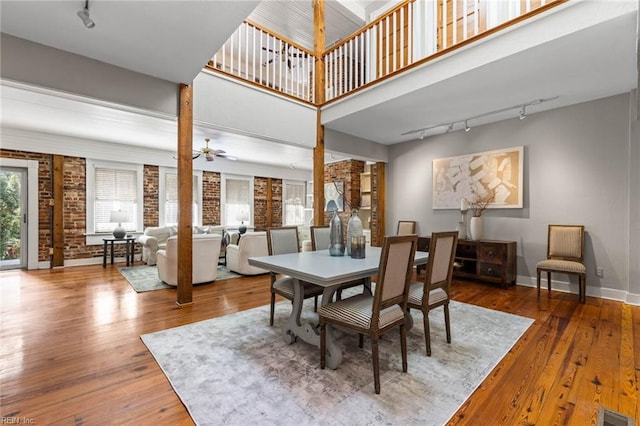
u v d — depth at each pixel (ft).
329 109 15.71
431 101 12.81
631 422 5.06
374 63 14.38
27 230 18.08
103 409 5.38
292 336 8.11
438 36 12.90
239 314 10.46
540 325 9.42
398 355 7.49
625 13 7.19
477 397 5.75
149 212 22.57
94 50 9.01
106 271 17.66
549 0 8.87
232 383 6.19
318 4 16.35
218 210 26.91
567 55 9.04
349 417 5.15
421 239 17.61
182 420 5.11
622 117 11.96
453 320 9.90
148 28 8.00
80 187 19.70
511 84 11.10
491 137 15.81
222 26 7.95
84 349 7.72
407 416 5.19
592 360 7.16
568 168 13.32
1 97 12.15
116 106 10.28
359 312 6.34
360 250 9.19
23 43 8.39
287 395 5.78
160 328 9.13
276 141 14.84
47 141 18.29
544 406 5.49
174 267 13.84
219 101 12.51
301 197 33.47
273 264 8.16
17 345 7.94
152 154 22.52
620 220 12.05
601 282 12.50
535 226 14.29
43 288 13.82
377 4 19.47
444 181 17.70
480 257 14.92
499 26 9.15
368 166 25.30
